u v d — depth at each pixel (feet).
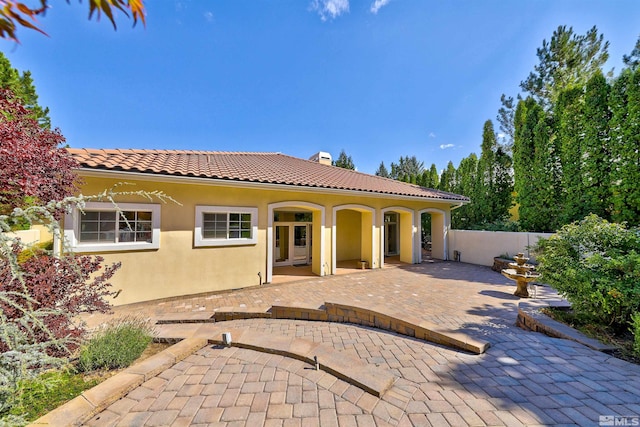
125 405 10.29
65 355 12.35
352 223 52.90
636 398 10.14
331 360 13.14
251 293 28.60
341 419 9.48
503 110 69.51
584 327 16.52
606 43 54.39
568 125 38.19
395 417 9.52
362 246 44.24
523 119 47.91
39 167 12.37
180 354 13.87
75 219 22.48
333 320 21.56
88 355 12.28
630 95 31.17
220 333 16.76
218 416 9.71
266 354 14.39
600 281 14.98
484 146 57.77
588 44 55.77
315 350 14.24
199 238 28.02
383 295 27.35
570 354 13.88
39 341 11.21
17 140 11.41
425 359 14.10
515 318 20.52
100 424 9.32
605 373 11.98
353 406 10.16
